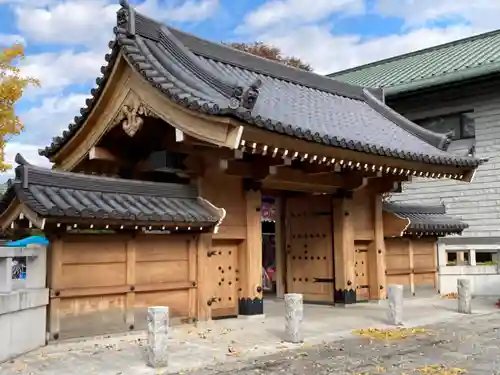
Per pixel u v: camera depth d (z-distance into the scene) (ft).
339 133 41.29
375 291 50.98
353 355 28.27
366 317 41.70
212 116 31.42
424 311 45.85
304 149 35.53
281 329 35.65
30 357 26.94
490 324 39.22
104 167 44.32
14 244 38.96
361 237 50.60
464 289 45.03
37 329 28.86
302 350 29.45
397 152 41.50
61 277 30.27
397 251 54.85
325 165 41.88
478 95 68.23
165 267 35.40
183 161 37.47
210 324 36.88
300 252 51.93
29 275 29.53
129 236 33.24
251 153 38.06
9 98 61.87
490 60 65.72
